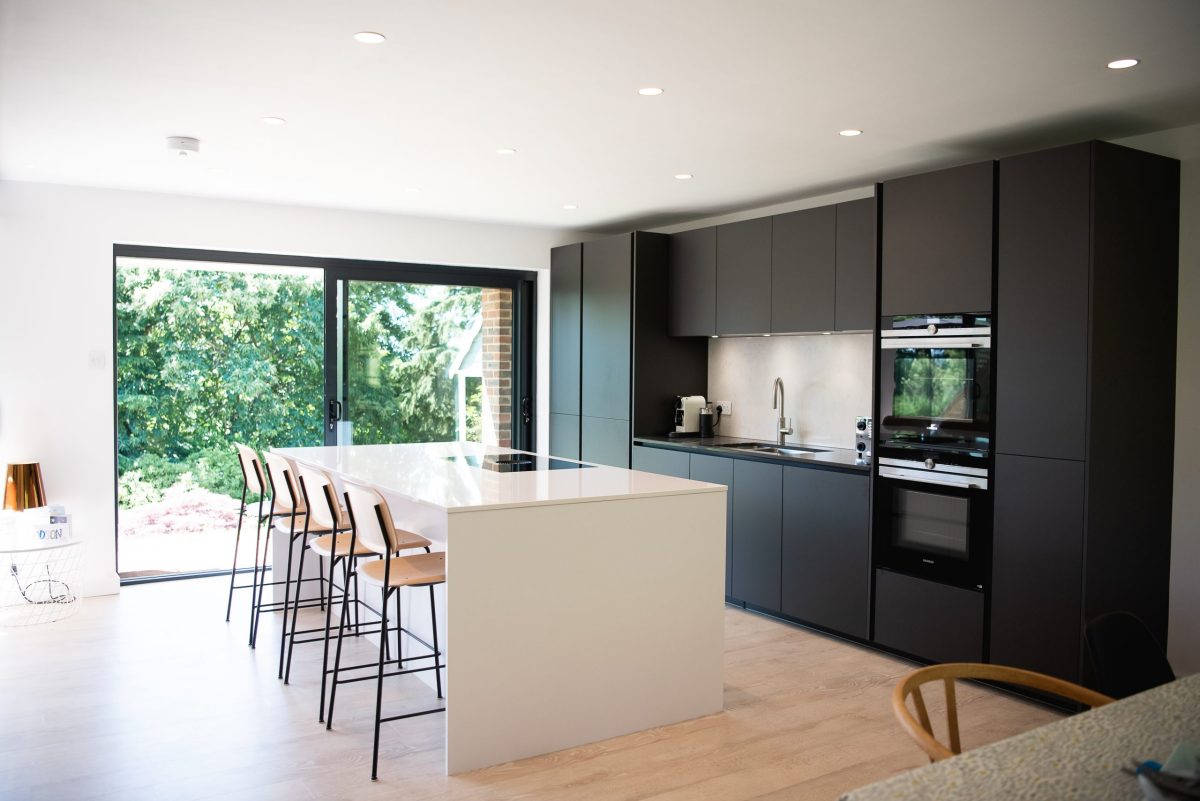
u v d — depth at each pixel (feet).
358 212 20.81
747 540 17.25
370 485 11.97
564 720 10.77
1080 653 11.80
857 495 14.97
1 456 17.33
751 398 20.16
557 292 23.17
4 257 17.26
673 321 20.57
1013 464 12.56
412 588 13.76
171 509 21.25
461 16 9.01
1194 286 12.72
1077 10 8.71
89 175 16.85
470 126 13.21
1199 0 8.45
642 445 20.20
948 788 4.38
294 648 14.70
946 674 6.12
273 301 21.58
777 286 17.53
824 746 10.93
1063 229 11.93
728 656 14.49
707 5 8.68
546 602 10.60
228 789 9.63
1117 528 12.12
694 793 9.66
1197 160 12.68
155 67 10.65
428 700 12.39
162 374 20.97
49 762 10.26
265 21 9.20
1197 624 12.76
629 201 19.25
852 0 8.52
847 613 15.15
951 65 10.34
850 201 16.05
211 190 18.30
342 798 9.46
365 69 10.68
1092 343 11.64
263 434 21.70
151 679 13.06
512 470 13.53
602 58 10.22
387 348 22.35
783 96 11.61
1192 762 4.42
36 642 14.84
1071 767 4.62
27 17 9.10
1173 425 12.91
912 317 14.01
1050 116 12.42
